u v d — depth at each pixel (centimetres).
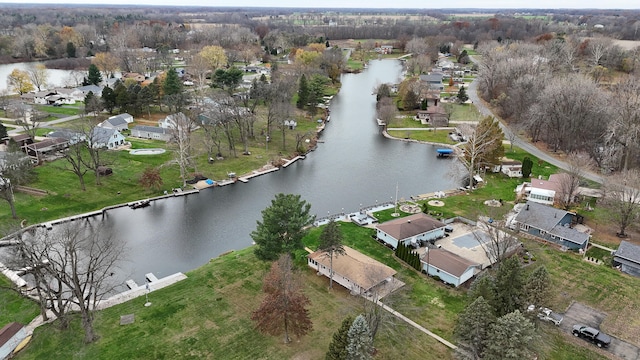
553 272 6141
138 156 10675
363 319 4078
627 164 9500
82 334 4916
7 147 9344
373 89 18750
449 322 5188
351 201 8969
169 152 11012
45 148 10000
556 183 8525
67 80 18362
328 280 5969
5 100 14300
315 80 16112
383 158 11538
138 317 5212
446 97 17450
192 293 5691
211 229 7856
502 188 9319
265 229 5916
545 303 4791
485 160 10000
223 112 11231
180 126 10662
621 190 7119
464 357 4244
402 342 4816
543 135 12125
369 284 5522
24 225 7438
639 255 6191
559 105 10950
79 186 8981
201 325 5084
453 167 10800
